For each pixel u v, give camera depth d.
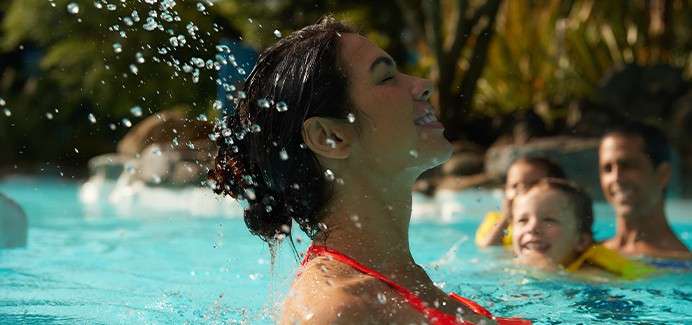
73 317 2.95
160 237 6.01
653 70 11.83
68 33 14.96
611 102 11.73
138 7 7.12
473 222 7.53
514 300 3.48
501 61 13.74
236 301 3.22
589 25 13.39
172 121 11.13
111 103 14.55
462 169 10.79
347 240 2.23
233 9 13.94
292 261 4.39
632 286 3.91
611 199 5.15
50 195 11.00
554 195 4.40
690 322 3.04
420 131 2.24
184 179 10.17
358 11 15.23
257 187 2.39
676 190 10.06
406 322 2.03
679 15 12.95
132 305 3.17
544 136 11.90
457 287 3.79
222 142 2.45
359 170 2.24
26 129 16.08
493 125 12.87
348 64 2.24
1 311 3.05
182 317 2.94
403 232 2.29
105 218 7.66
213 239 5.84
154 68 13.82
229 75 2.87
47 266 4.20
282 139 2.25
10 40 15.62
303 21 14.13
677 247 4.98
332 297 2.00
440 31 11.82
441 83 11.88
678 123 11.11
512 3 13.67
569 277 4.12
